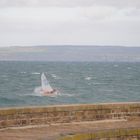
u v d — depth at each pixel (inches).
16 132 674.8
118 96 3036.4
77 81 4414.4
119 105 788.0
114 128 684.1
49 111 734.5
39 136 641.0
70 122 750.5
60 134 647.1
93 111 767.1
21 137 634.2
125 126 723.4
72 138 611.5
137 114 799.7
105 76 5319.9
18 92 3152.1
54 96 3024.1
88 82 4286.4
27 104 2588.6
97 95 3088.1
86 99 2866.6
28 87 3548.2
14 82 4082.2
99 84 4042.8
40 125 726.5
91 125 738.2
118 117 787.4
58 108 741.9
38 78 4771.2
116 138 660.7
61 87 3654.0
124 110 791.1
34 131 684.1
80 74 5743.1
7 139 618.5
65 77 5029.5
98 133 643.5
